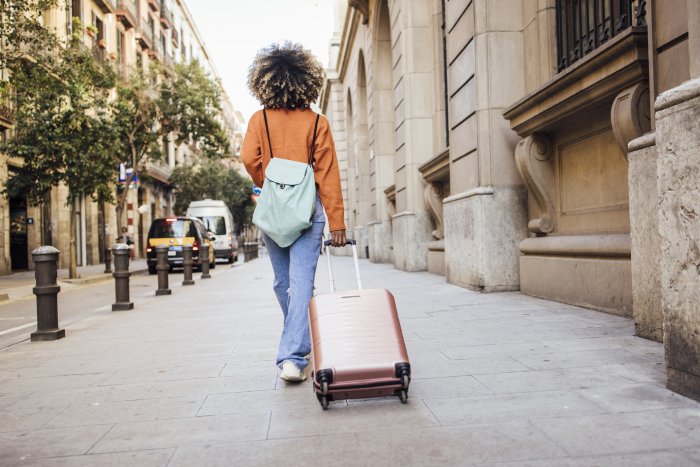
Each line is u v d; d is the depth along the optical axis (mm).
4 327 7098
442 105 12273
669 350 2814
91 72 15820
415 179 12820
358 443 2352
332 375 2689
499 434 2371
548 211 6660
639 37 4324
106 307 8289
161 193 39938
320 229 3338
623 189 5309
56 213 22844
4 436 2623
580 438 2281
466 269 7898
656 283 3928
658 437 2250
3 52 12055
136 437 2547
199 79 22141
